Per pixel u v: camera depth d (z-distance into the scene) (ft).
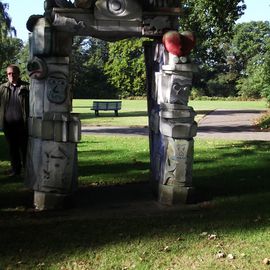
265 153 36.27
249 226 17.25
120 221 17.97
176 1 20.93
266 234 16.31
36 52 19.31
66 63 19.36
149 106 22.88
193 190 20.75
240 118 81.97
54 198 19.57
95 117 82.48
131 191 23.47
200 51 97.45
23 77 131.75
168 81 20.15
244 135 53.01
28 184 20.16
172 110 20.03
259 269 13.47
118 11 19.85
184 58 19.77
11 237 15.98
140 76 197.77
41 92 19.48
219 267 13.62
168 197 20.58
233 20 56.13
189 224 17.54
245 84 191.11
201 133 55.26
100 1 19.62
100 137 48.91
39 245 15.25
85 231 16.70
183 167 20.47
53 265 13.74
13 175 26.58
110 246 15.21
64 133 19.27
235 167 30.01
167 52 20.20
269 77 81.46
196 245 15.35
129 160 33.01
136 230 16.84
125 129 59.67
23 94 25.70
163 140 20.67
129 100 184.24
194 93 216.13
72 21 19.31
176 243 15.53
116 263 13.91
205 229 16.96
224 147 40.27
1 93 25.71
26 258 14.21
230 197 21.99
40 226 17.22
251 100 193.26
